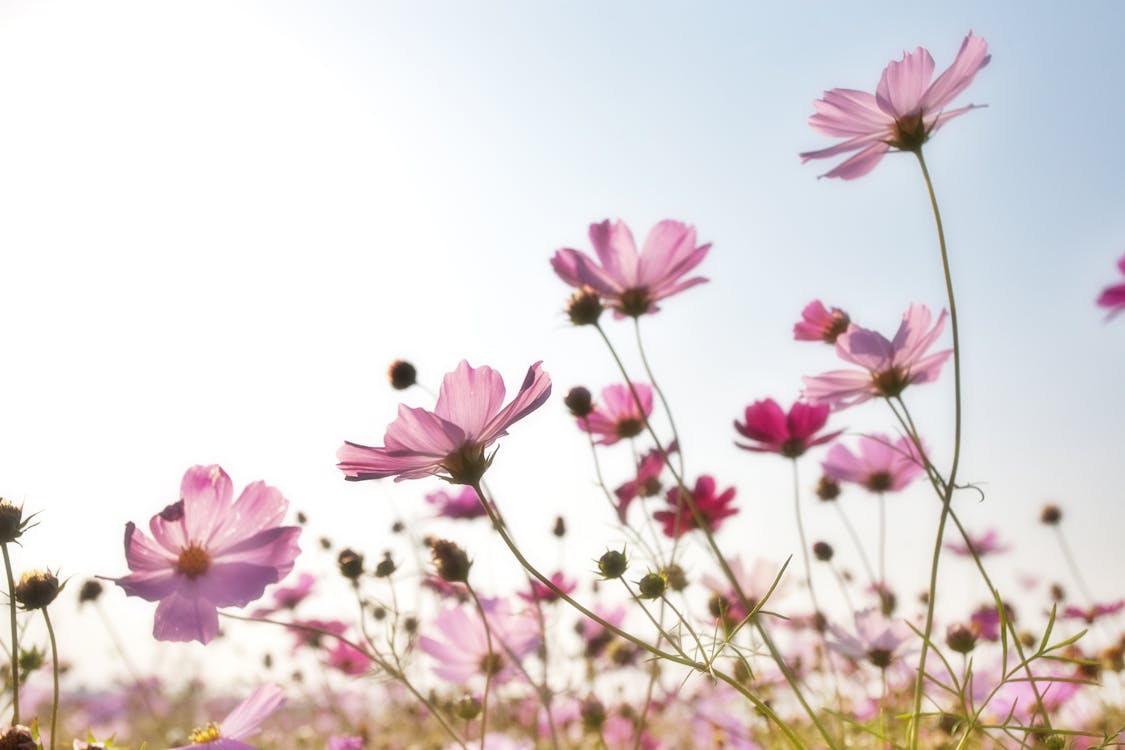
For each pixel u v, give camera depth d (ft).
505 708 3.45
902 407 2.25
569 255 2.51
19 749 1.73
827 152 2.27
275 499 2.20
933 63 2.19
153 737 5.80
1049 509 3.74
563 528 3.34
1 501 1.96
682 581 2.49
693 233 2.50
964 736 1.95
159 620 2.11
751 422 2.53
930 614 2.00
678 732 3.80
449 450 1.96
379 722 4.60
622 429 2.78
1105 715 2.65
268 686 2.27
